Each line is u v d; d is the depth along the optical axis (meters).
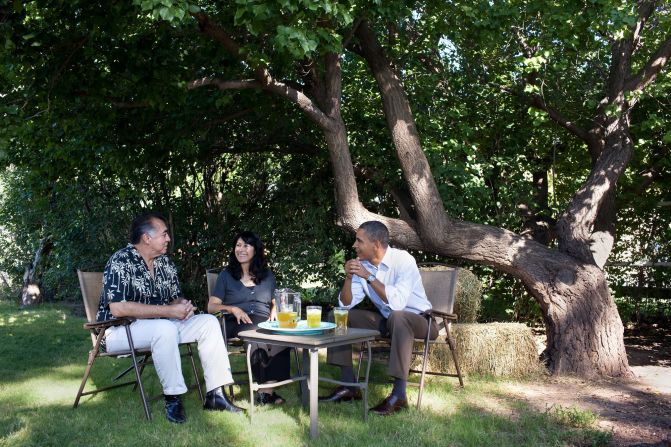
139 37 5.96
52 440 3.55
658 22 6.75
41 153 6.95
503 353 5.54
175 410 3.96
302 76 6.46
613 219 6.62
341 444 3.50
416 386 4.60
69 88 5.72
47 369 5.48
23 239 11.21
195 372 4.50
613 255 8.57
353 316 4.71
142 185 8.58
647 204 7.79
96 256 9.30
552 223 7.76
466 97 7.67
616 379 5.54
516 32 6.99
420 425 3.87
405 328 4.22
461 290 6.14
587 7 5.57
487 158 7.68
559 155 8.12
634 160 7.54
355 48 6.45
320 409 4.23
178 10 4.06
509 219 7.39
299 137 7.84
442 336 5.24
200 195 8.77
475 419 4.03
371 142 7.38
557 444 3.55
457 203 6.94
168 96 6.11
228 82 5.74
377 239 4.56
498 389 5.02
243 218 8.49
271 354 4.39
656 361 6.52
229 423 3.88
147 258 4.33
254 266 4.90
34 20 5.36
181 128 6.97
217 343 4.20
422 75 7.24
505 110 7.66
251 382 3.93
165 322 4.04
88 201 9.26
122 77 6.05
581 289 5.81
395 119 6.13
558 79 7.32
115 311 4.02
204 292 8.74
